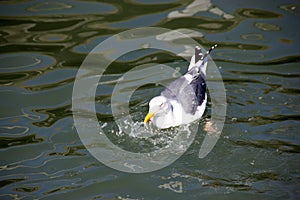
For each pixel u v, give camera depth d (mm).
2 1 16812
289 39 14805
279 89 12859
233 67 13820
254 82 13188
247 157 10688
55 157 10820
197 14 16047
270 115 11953
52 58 14305
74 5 16750
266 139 11164
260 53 14312
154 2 16766
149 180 10172
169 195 9734
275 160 10539
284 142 11039
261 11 16078
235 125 11727
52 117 12117
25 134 11523
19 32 15312
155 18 15898
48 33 15289
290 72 13523
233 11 16125
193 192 9789
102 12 16297
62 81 13375
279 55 14211
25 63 14078
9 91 12984
